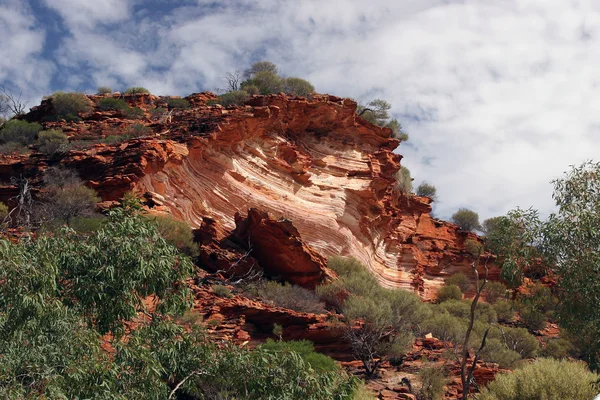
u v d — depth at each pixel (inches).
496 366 1024.2
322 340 1048.2
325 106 1836.9
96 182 1358.3
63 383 477.7
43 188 1350.9
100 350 528.4
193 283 1127.0
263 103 1780.3
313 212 1676.9
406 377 944.3
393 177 1966.0
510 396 789.9
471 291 1895.9
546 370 804.6
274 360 577.3
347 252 1706.4
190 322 934.4
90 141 1614.2
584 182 709.3
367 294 1254.9
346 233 1718.8
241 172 1588.3
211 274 1210.0
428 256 1994.3
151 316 587.2
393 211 1935.3
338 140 1884.8
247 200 1563.7
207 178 1518.2
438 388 887.7
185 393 657.6
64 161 1445.6
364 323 1061.8
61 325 511.8
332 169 1818.4
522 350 1209.4
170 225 1237.7
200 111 1723.7
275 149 1695.4
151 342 565.3
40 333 497.7
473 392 903.7
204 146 1519.4
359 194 1790.1
